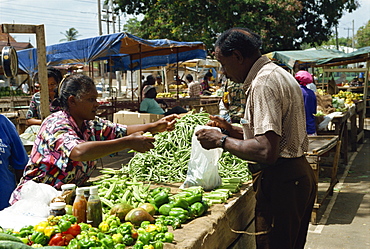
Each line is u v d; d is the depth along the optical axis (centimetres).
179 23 1945
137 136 248
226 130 320
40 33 455
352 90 1639
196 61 1820
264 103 228
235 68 251
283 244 253
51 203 226
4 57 478
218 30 1853
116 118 705
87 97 271
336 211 561
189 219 257
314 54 1227
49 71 512
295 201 248
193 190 300
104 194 292
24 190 247
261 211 259
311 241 457
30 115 549
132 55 1200
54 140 256
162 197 266
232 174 370
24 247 159
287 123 240
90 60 825
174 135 420
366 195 630
